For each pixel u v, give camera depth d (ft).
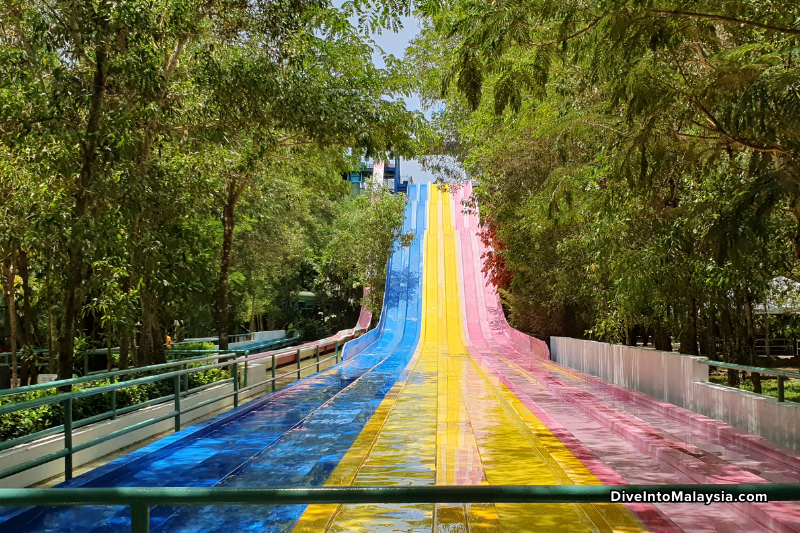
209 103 42.93
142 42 35.78
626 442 32.45
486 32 20.85
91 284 39.32
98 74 35.22
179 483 24.81
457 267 163.22
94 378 30.09
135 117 37.88
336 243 158.71
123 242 36.29
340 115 44.75
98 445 31.37
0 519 20.26
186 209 47.03
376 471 26.55
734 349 55.11
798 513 18.80
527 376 67.97
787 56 21.39
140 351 50.01
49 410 31.76
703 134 29.14
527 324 124.67
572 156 52.49
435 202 200.34
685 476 25.17
